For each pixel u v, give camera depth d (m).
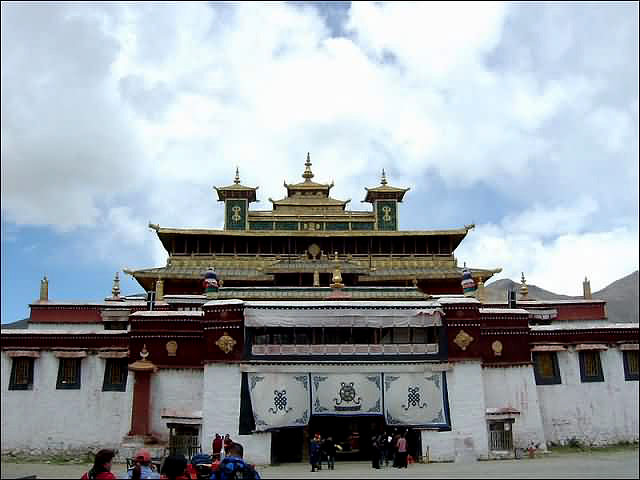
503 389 30.77
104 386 30.73
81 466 27.67
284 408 27.92
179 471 11.27
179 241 47.38
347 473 22.98
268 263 46.69
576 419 31.61
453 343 29.31
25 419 30.38
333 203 54.34
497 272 46.16
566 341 32.50
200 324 30.50
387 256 48.03
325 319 28.92
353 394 28.36
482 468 23.59
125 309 40.75
